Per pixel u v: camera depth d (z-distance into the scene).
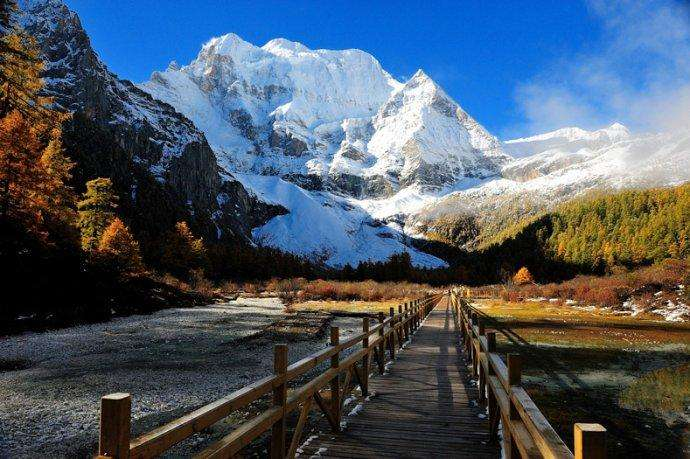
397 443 5.24
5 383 11.16
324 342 18.09
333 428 5.63
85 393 10.15
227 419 8.03
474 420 6.16
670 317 28.84
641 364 13.88
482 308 38.44
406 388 8.16
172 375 12.05
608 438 7.62
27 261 25.19
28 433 7.50
